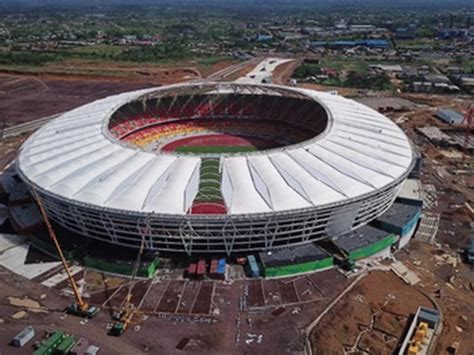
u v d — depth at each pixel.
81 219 86.06
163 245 84.94
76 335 69.31
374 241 89.06
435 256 91.19
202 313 73.69
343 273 83.62
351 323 71.31
